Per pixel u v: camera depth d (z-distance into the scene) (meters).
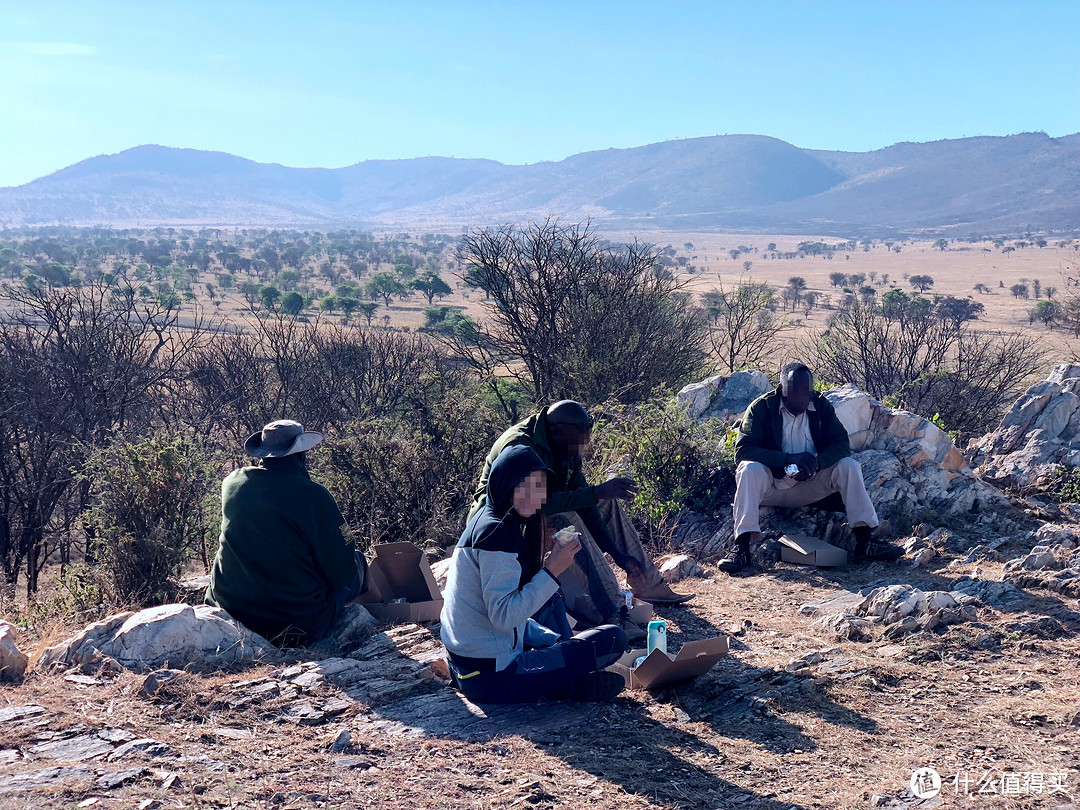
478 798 3.21
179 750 3.44
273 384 23.11
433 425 8.70
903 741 3.82
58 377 17.44
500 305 19.75
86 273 168.50
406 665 4.57
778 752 3.72
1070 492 8.05
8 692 4.01
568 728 3.92
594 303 19.39
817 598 6.06
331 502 5.12
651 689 4.43
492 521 3.96
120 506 6.57
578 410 4.67
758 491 6.78
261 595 5.01
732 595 6.20
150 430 15.91
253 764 3.38
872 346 22.92
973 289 178.12
